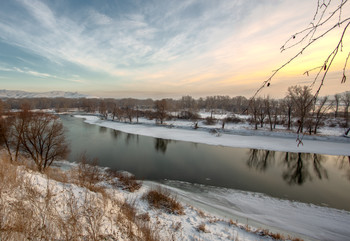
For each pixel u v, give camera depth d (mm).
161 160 20281
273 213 10461
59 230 3705
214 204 11297
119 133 37156
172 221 7480
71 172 11633
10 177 5234
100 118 65625
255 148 25625
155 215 7688
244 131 35188
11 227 3230
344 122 38906
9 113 16266
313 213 10539
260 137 32000
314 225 9398
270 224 9352
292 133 31578
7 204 3934
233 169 17906
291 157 21906
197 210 9398
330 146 26000
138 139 31531
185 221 7828
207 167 18328
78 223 4207
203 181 14961
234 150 24812
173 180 15070
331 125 38656
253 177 16000
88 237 3859
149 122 51625
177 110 87688
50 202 4730
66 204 4969
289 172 17297
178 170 17359
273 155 22672
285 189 13703
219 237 6844
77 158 19906
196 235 6695
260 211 10648
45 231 3531
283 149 25000
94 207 5312
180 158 21109
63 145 16953
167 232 6340
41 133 15336
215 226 7824
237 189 13602
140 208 8109
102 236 4129
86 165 14438
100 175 13109
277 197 12445
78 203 5312
